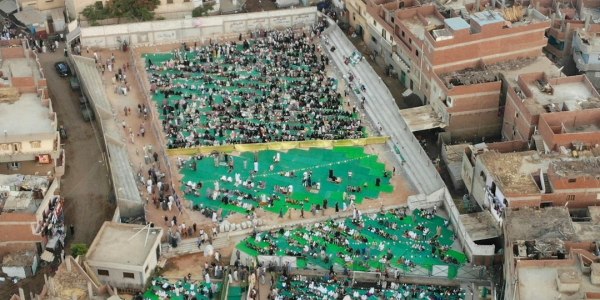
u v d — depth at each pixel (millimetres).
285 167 138000
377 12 161000
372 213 128250
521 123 132125
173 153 139875
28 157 130125
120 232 119000
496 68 143875
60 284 104125
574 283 99500
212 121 146500
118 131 146125
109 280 115125
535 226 111625
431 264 118375
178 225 125875
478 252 116875
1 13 179375
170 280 116812
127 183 133125
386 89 151000
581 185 115375
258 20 175750
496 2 159250
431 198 128250
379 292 114188
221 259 121000
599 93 143875
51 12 178500
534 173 119750
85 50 168250
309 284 115500
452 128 142125
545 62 145625
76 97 155875
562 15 157000
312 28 175625
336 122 147000
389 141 143125
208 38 174000
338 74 161750
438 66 142250
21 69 144750
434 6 155375
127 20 173875
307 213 128250
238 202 130125
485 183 122438
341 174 136750
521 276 103000
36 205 119125
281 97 152625
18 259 116625
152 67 162750
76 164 137375
